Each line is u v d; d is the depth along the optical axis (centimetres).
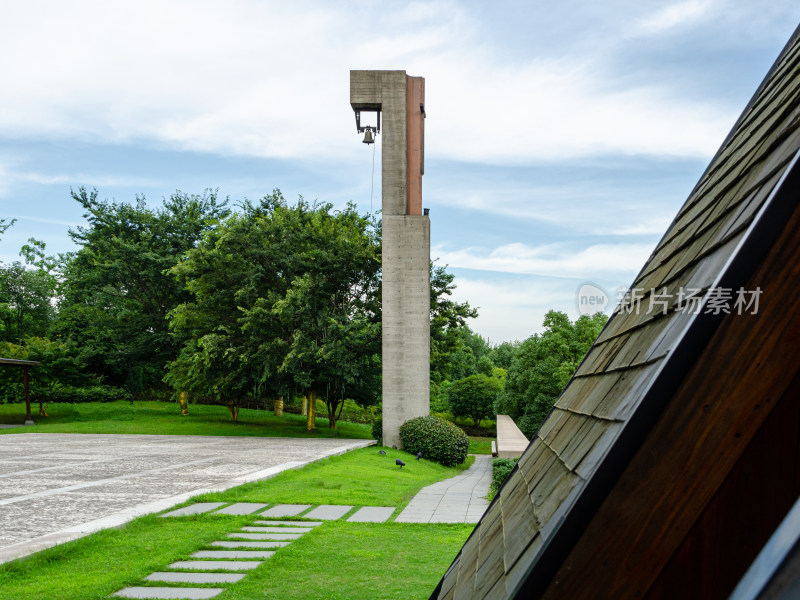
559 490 110
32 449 1992
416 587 587
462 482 1603
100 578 586
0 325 4081
